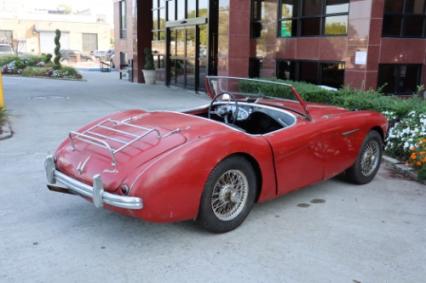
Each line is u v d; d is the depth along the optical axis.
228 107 5.17
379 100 7.41
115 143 3.77
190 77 17.25
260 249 3.62
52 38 56.25
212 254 3.53
